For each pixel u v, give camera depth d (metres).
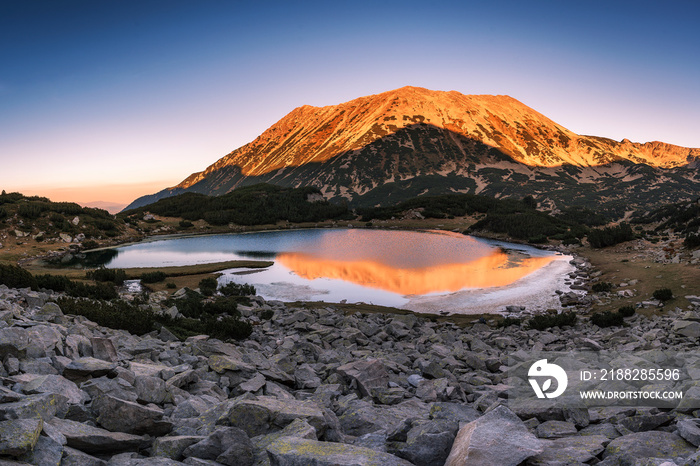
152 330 22.53
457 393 13.54
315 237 158.62
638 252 87.88
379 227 192.25
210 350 17.02
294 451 6.02
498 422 6.30
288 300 59.38
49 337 11.08
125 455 6.50
